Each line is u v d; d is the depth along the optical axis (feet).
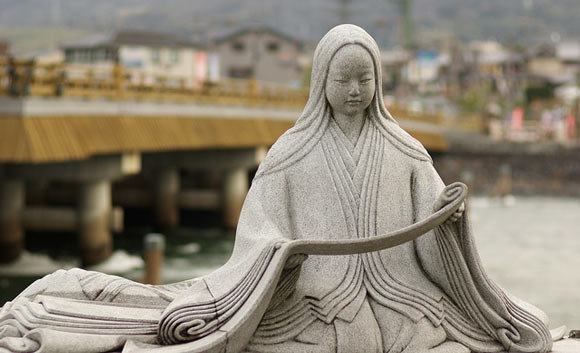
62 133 77.10
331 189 20.89
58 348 18.54
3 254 86.63
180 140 95.86
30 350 18.67
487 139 199.72
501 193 173.17
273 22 549.54
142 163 118.32
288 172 21.04
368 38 21.13
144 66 215.10
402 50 268.21
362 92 21.02
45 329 18.69
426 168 21.50
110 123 85.97
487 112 241.35
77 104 81.46
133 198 120.57
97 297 20.89
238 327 18.22
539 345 20.43
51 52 224.53
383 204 20.93
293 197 20.99
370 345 19.40
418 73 309.83
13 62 74.43
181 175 141.79
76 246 99.50
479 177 189.67
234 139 109.29
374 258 20.61
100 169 88.79
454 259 20.21
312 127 21.40
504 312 20.44
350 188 20.97
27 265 88.07
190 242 111.14
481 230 117.39
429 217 19.19
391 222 20.93
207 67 229.86
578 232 114.83
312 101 21.57
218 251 103.35
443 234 20.12
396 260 20.80
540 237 108.99
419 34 510.17
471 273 20.42
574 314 53.47
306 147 21.17
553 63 316.60
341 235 20.63
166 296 21.33
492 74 308.19
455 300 20.61
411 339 19.70
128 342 19.10
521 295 62.95
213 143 103.40
